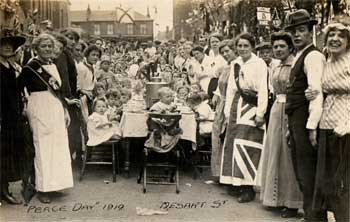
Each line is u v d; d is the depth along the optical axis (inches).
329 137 174.1
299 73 181.5
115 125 257.6
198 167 270.1
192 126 249.9
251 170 215.3
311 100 175.8
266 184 200.1
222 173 224.1
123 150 269.4
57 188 212.1
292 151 185.9
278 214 202.8
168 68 308.0
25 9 269.7
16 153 211.5
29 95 209.8
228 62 237.8
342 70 169.0
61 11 285.3
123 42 300.7
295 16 182.7
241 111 216.8
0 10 251.4
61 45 244.7
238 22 272.7
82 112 275.0
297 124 182.5
